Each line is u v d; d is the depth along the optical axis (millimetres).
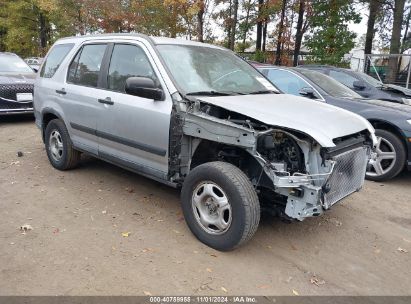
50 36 31953
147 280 3229
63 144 5648
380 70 17531
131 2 18812
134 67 4512
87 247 3699
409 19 25531
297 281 3346
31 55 35062
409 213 4965
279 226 4375
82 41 5461
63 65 5621
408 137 5770
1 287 3049
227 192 3514
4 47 38125
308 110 3963
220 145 3963
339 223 4555
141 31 18938
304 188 3352
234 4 18125
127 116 4379
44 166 6098
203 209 3805
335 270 3564
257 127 3592
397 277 3520
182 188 3916
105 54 4941
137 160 4492
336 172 3627
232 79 4656
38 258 3477
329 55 18672
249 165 3781
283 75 7672
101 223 4215
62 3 22547
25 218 4270
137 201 4840
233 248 3633
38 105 6059
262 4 18688
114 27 19797
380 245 4090
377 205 5188
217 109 3830
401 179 6363
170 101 3990
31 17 31422
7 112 9062
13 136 8211
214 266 3477
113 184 5391
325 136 3416
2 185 5246
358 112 6336
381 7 21562
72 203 4723
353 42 19109
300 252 3838
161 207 4684
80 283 3145
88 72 5156
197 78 4320
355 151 3916
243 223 3451
